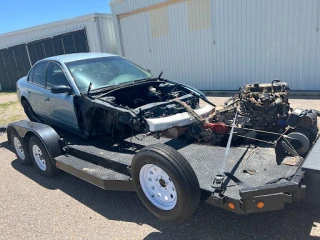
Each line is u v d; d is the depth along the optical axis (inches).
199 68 426.6
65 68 187.8
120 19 498.9
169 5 426.9
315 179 96.4
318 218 118.6
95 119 176.6
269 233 112.0
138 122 148.4
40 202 151.6
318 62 325.4
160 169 108.7
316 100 311.0
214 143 158.4
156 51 469.1
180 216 107.4
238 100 157.6
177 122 150.7
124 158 146.8
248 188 95.4
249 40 366.3
